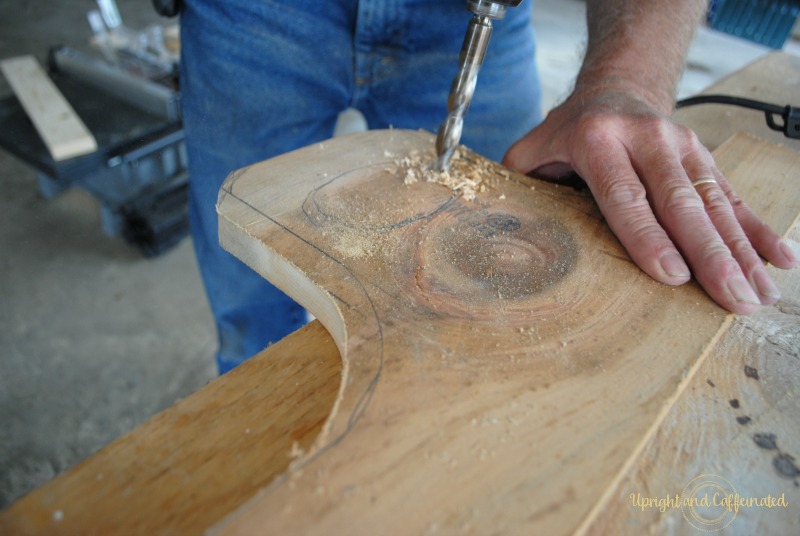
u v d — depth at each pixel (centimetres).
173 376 199
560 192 89
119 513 49
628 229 76
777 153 103
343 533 44
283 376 64
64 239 243
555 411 55
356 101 133
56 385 191
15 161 275
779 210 89
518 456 51
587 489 49
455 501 47
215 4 112
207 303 225
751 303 68
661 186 78
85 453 174
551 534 45
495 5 76
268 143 128
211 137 127
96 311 218
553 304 68
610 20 103
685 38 103
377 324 63
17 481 166
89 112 229
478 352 60
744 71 141
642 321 67
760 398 64
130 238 241
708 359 67
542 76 385
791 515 54
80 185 220
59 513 48
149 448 55
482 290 69
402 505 46
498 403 55
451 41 121
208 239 133
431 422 53
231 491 51
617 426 54
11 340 203
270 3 110
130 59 271
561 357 61
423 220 79
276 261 72
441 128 88
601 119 86
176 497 50
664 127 85
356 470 49
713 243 72
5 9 404
